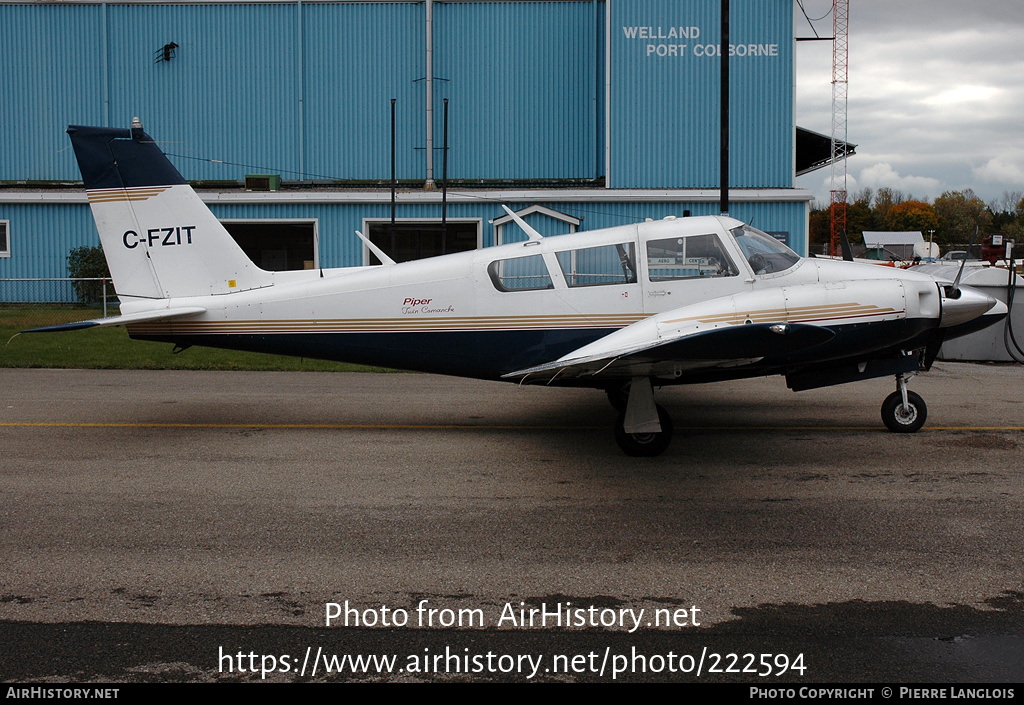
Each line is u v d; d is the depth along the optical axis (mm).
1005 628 3332
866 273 6555
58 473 5703
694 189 22750
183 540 4348
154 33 25984
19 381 10195
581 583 3785
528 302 6738
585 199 22406
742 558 4074
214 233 7355
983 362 12203
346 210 22688
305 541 4336
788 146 23094
